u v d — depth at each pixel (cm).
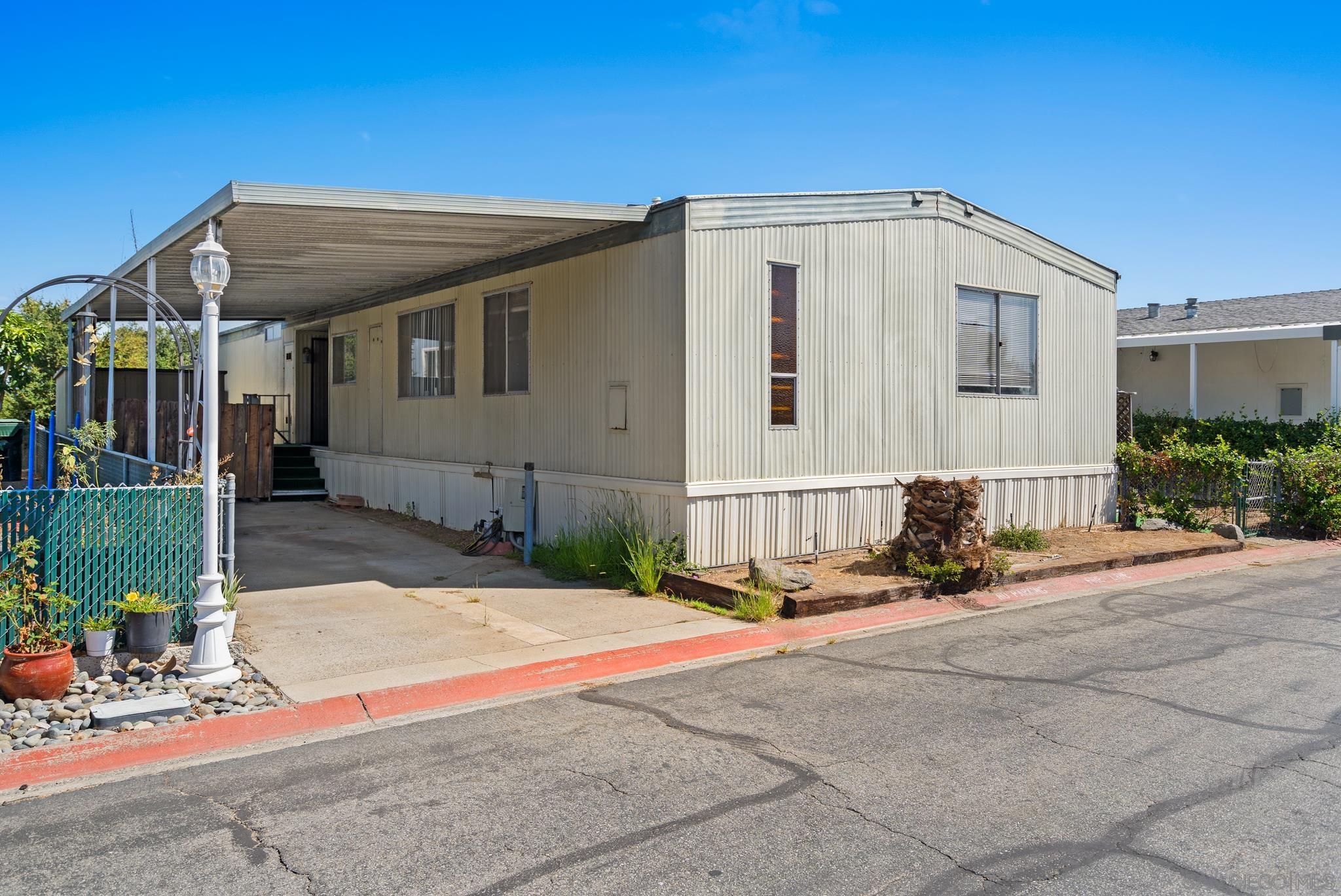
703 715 607
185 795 478
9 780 499
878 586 938
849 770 507
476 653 746
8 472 1944
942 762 518
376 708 620
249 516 1525
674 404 988
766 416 1034
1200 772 503
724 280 998
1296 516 1435
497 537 1226
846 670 714
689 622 850
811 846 416
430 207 893
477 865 400
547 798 472
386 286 1526
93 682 637
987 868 395
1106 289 1438
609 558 1023
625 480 1055
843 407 1102
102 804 467
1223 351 2122
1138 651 769
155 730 568
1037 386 1332
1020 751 536
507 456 1268
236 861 405
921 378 1181
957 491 995
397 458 1555
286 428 2017
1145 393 2269
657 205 1007
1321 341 1962
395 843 421
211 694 621
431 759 529
